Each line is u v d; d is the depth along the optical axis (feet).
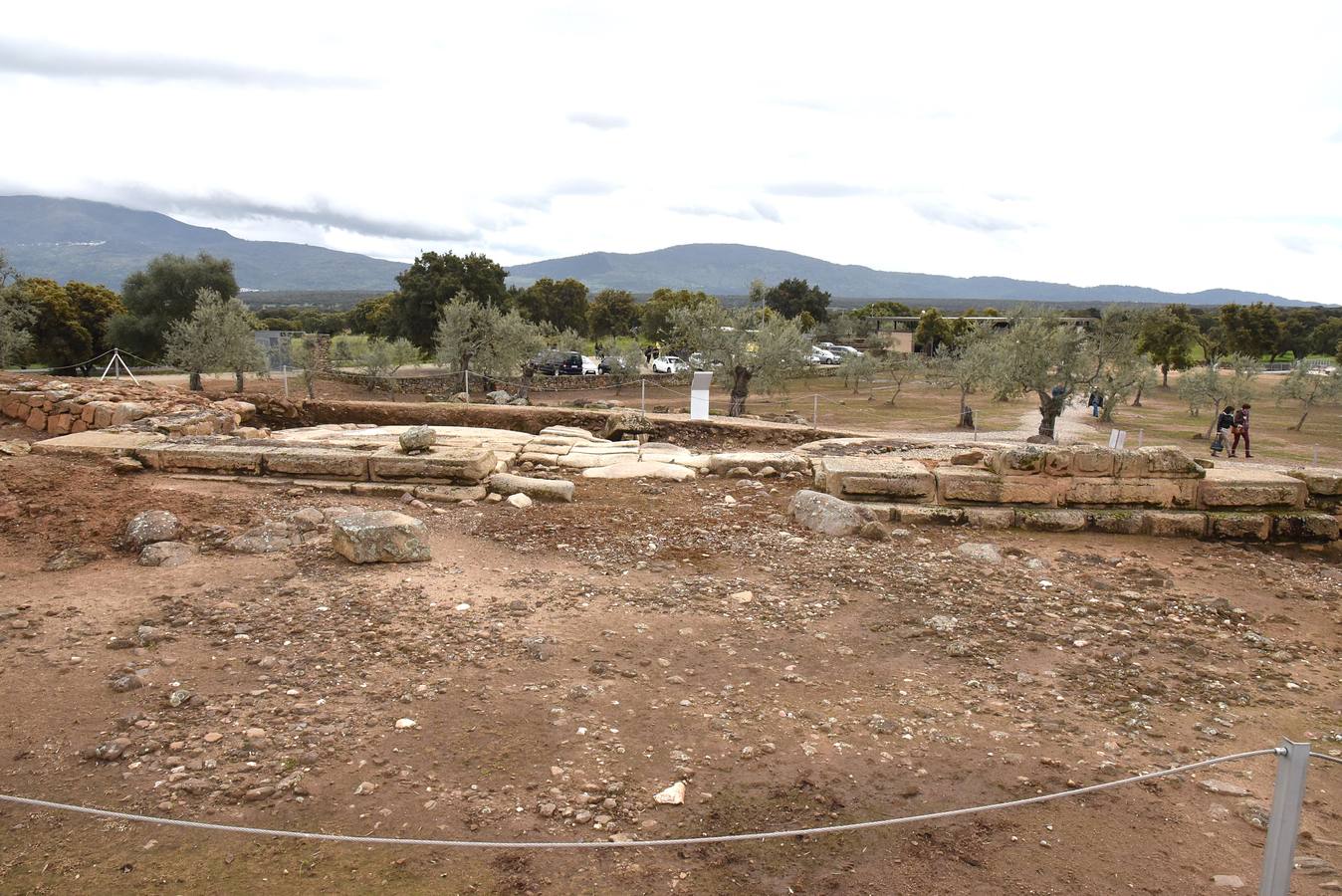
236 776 13.57
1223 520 31.32
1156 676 18.92
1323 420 119.55
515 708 16.12
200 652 18.13
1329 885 11.78
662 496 34.73
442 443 40.01
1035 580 25.32
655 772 14.15
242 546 25.03
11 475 29.12
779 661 18.86
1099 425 106.22
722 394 132.98
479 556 25.84
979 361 99.55
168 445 34.86
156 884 11.15
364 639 19.03
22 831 12.11
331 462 33.42
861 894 11.38
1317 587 26.37
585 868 11.76
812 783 13.96
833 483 32.76
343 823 12.50
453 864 11.76
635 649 19.13
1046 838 12.76
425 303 158.20
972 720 16.42
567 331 165.89
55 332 138.31
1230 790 14.19
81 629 19.07
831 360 193.57
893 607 22.49
